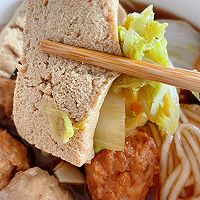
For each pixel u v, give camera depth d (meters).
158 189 0.21
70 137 0.17
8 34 0.23
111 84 0.18
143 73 0.16
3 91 0.21
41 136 0.19
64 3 0.17
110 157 0.19
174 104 0.19
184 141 0.22
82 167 0.21
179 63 0.23
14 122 0.20
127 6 0.24
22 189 0.19
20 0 0.24
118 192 0.19
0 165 0.20
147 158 0.20
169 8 0.24
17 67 0.22
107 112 0.18
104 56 0.17
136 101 0.19
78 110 0.17
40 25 0.18
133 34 0.17
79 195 0.21
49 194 0.19
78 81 0.17
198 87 0.16
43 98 0.18
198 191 0.21
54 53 0.17
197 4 0.23
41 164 0.21
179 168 0.21
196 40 0.23
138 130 0.20
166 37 0.23
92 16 0.17
